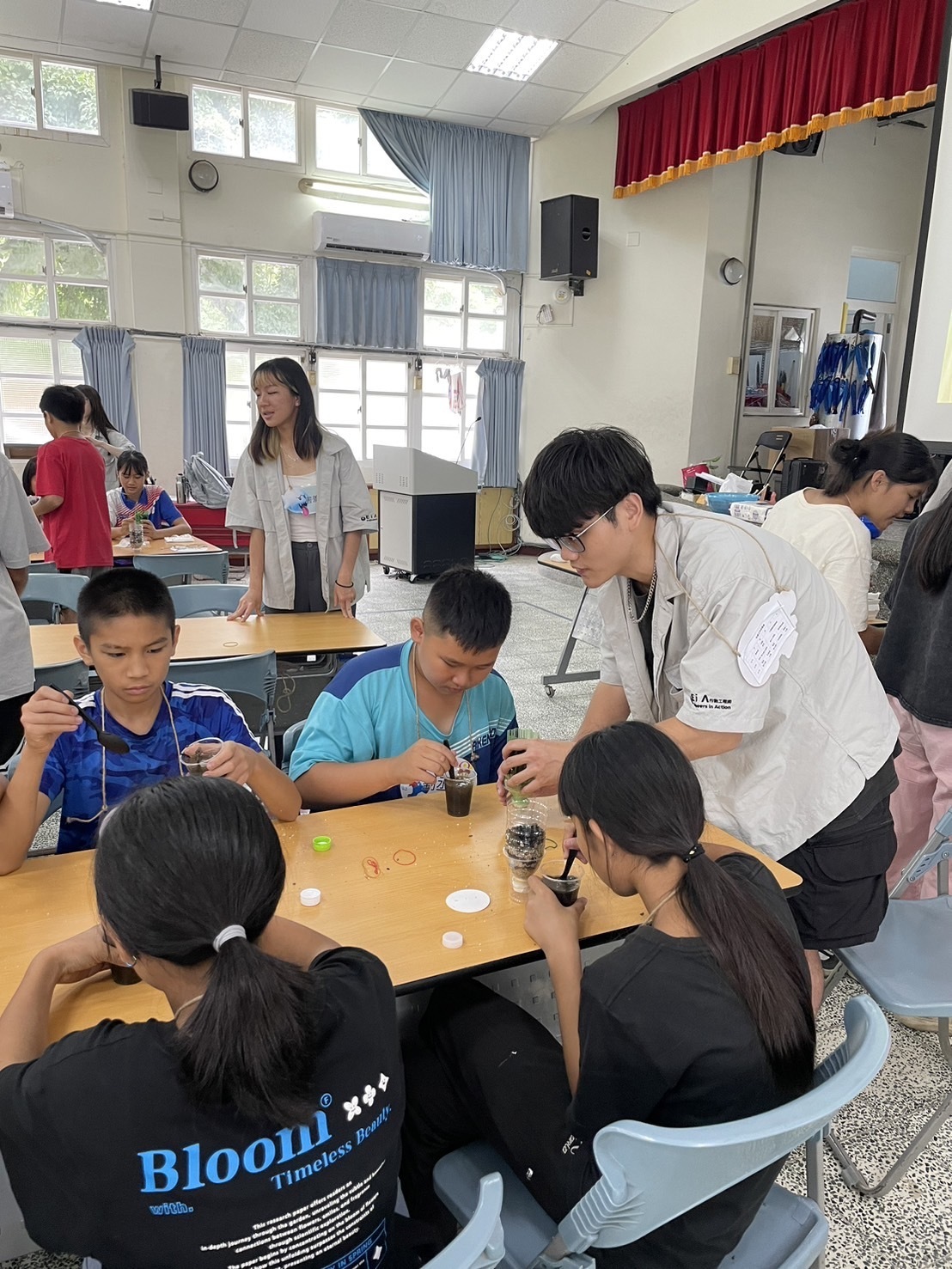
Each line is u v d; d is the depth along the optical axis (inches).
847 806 61.4
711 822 65.4
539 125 341.4
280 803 61.4
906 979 62.9
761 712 55.2
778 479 290.7
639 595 63.3
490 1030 47.9
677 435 332.8
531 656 216.1
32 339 311.0
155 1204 28.5
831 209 332.2
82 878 54.7
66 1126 28.4
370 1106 31.6
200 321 332.2
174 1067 28.4
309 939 39.6
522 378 379.2
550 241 344.5
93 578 58.9
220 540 307.1
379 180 345.4
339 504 128.1
